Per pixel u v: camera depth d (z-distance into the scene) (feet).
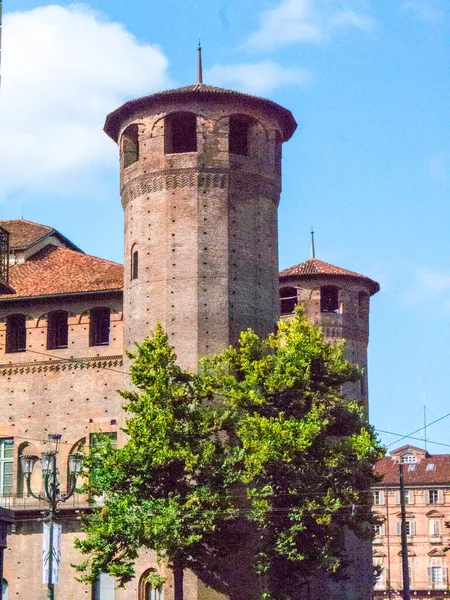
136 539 206.18
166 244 248.32
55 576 168.96
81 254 283.18
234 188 251.19
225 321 243.60
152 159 252.42
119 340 259.19
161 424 207.51
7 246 216.95
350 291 311.06
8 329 268.21
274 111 260.62
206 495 204.85
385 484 515.50
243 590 227.40
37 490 256.93
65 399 260.42
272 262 256.11
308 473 209.46
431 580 503.20
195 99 251.39
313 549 209.77
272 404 217.97
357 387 309.01
